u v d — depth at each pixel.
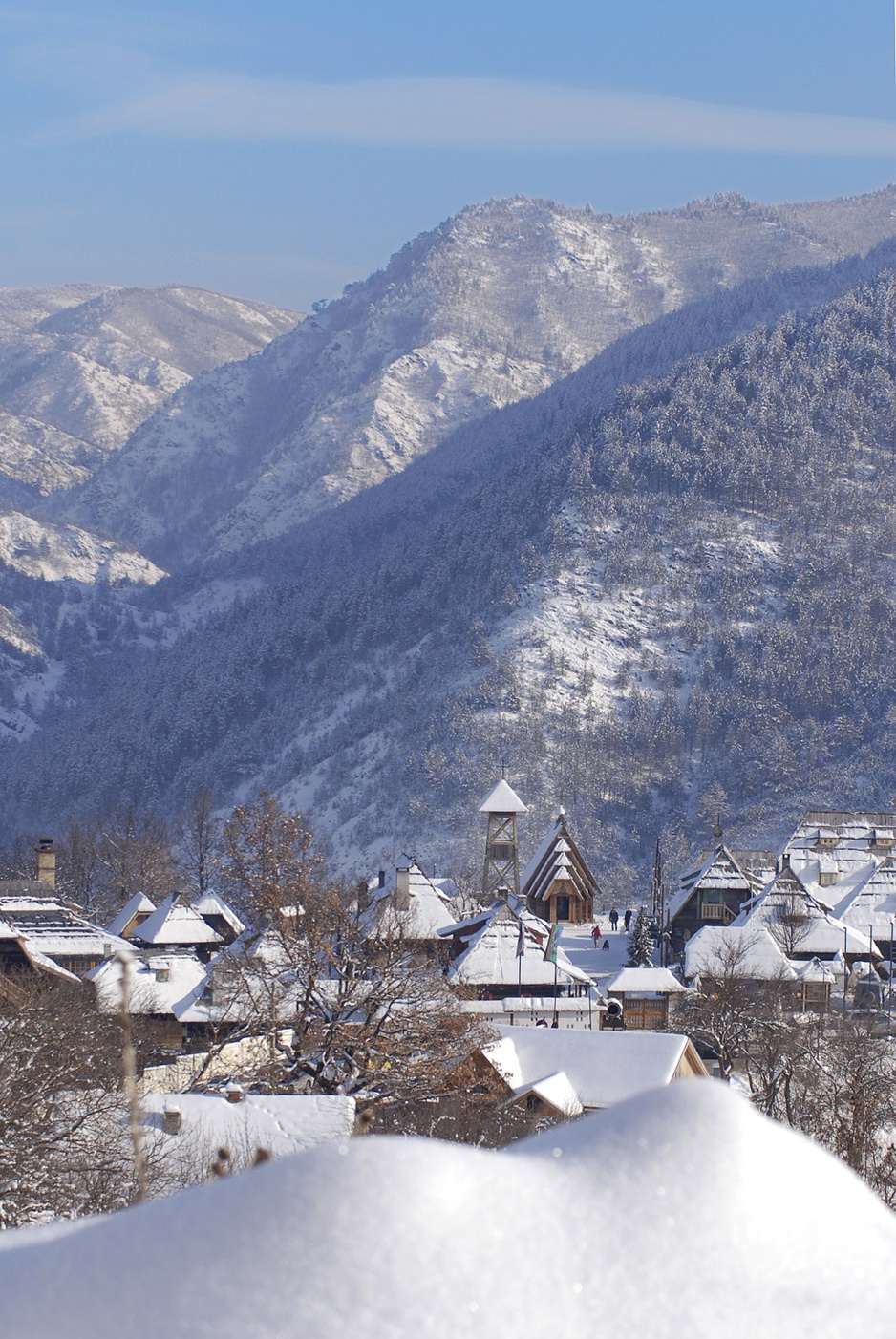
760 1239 5.58
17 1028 45.41
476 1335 5.02
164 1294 5.02
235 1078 57.34
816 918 124.81
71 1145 42.09
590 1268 5.35
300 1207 5.21
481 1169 5.54
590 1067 63.00
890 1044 88.38
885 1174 43.94
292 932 61.72
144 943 117.69
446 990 62.34
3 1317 5.00
